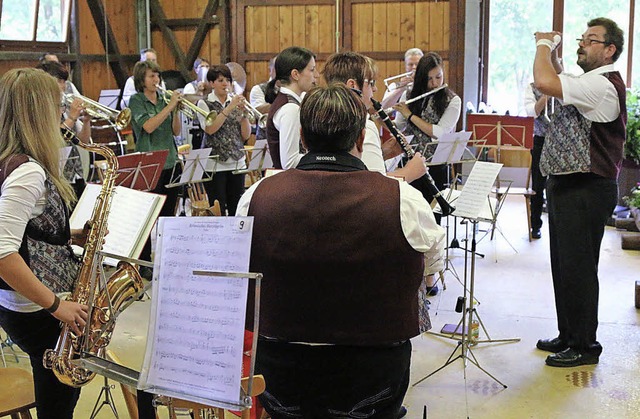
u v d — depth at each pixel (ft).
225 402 4.93
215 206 12.68
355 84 8.93
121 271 7.61
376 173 5.97
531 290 16.96
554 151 12.01
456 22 27.32
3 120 7.04
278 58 10.79
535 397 11.57
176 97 17.94
